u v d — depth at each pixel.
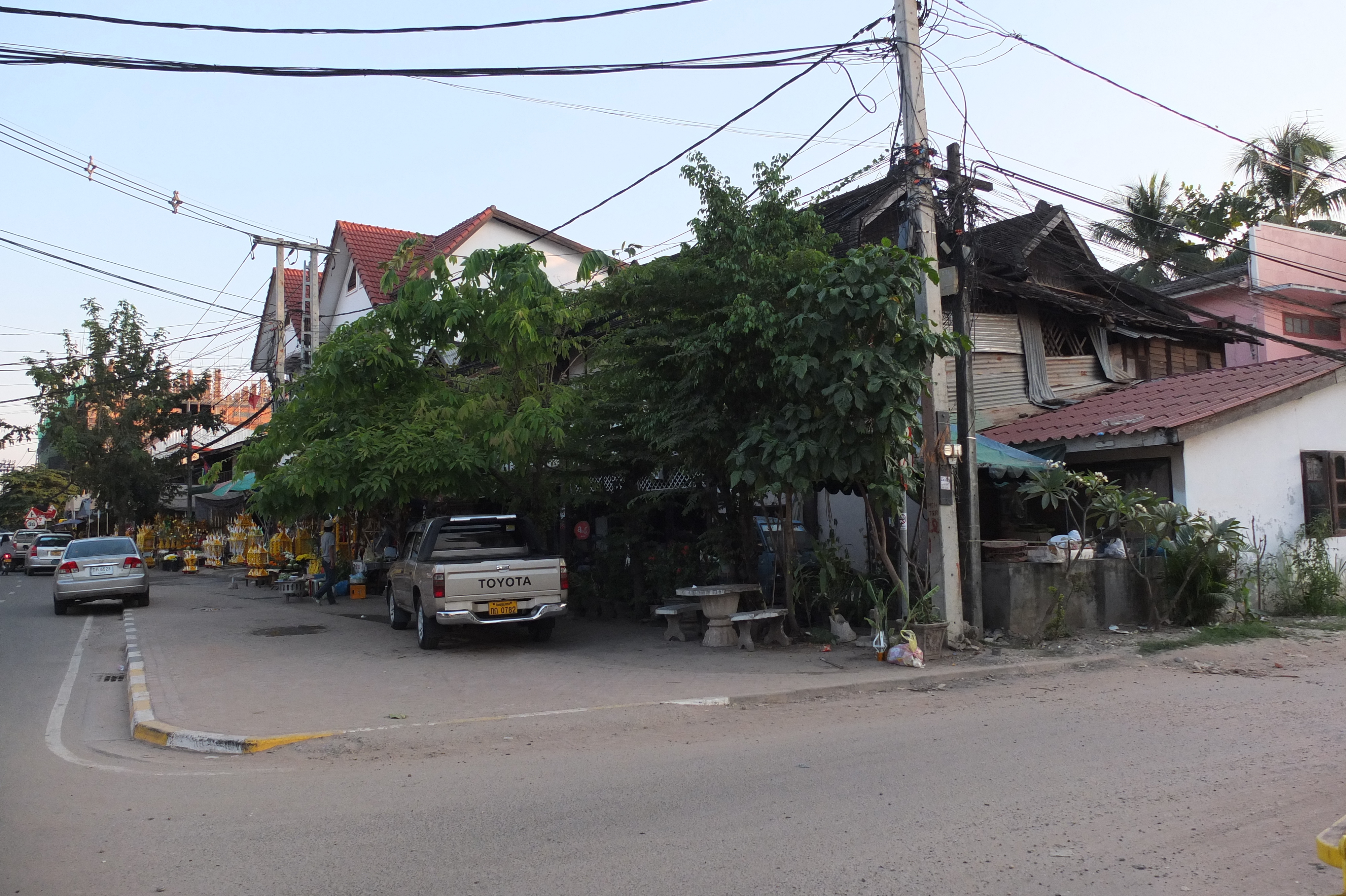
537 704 8.96
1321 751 6.69
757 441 10.65
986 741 7.13
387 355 13.91
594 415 13.69
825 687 9.39
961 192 11.50
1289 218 33.19
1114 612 12.59
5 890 4.60
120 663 12.86
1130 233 32.94
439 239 28.36
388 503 19.38
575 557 17.53
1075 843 4.91
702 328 11.94
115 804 6.13
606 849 5.00
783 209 11.62
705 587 12.73
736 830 5.22
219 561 35.88
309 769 7.01
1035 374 18.61
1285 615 14.12
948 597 11.24
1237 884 4.37
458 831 5.38
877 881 4.46
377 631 15.04
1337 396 15.62
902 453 10.95
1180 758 6.52
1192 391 15.95
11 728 8.77
